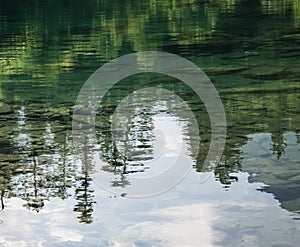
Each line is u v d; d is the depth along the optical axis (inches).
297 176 403.9
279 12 1505.9
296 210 354.3
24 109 631.8
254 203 367.9
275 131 505.7
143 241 327.3
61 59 960.9
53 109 626.5
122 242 327.0
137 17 1558.8
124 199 385.7
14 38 1239.5
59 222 357.4
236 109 587.2
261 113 566.3
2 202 388.5
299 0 1775.3
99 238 334.6
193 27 1290.6
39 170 442.0
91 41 1155.9
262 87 681.0
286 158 437.7
